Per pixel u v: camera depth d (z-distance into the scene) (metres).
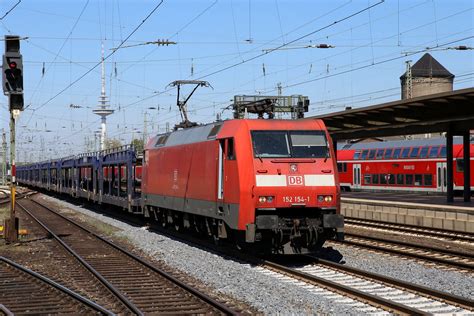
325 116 28.36
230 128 15.96
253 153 15.05
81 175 42.09
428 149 43.25
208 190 17.20
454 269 14.02
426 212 25.14
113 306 10.53
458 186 40.59
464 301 9.97
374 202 28.80
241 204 14.83
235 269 14.16
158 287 12.21
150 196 24.09
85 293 11.80
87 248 18.78
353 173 51.41
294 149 15.38
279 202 14.83
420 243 19.62
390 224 26.48
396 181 46.09
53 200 49.38
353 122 30.11
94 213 34.44
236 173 15.09
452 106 24.53
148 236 21.78
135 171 28.00
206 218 18.09
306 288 11.90
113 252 17.81
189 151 19.14
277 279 12.88
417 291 11.16
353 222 26.53
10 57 18.23
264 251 15.60
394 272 13.63
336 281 12.58
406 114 26.89
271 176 14.89
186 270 14.31
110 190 33.09
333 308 10.00
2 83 18.42
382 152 47.94
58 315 9.85
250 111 18.84
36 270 14.75
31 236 22.27
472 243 19.25
